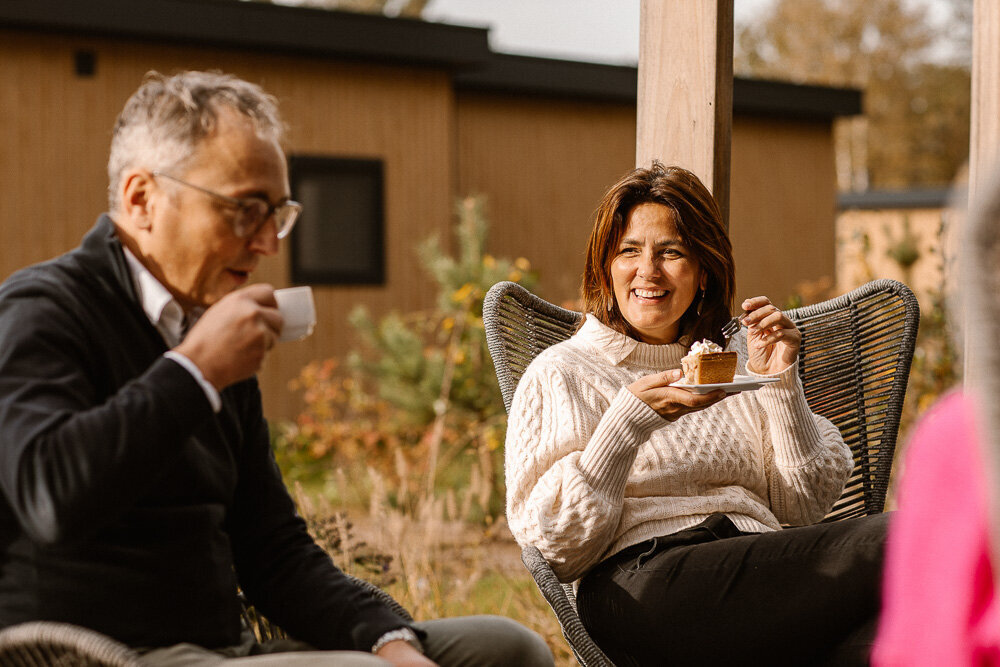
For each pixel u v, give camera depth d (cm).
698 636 215
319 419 751
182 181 166
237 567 201
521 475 232
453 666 187
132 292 170
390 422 722
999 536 88
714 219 253
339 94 948
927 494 100
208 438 181
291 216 179
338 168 948
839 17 4084
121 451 146
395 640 182
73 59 836
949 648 95
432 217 999
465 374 676
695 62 293
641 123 306
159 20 837
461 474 604
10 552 161
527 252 1095
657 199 252
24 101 820
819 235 1314
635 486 240
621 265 254
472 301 654
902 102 4053
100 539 165
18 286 166
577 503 221
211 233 168
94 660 135
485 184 1070
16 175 819
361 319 744
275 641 197
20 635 138
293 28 892
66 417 151
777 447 252
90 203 848
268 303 164
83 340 165
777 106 1238
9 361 156
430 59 962
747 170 1250
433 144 998
